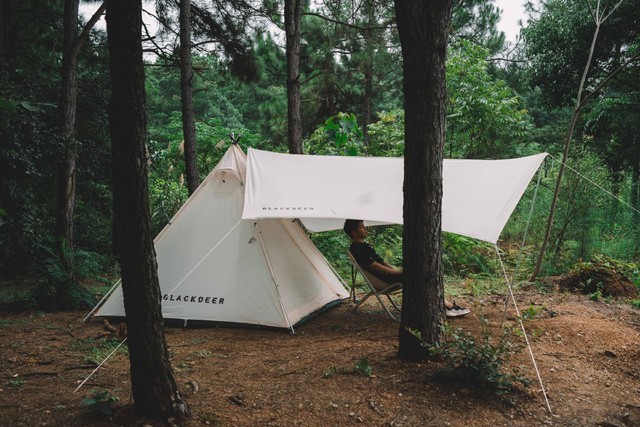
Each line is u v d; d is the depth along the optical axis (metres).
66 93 9.16
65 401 3.53
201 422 3.19
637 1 13.99
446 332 4.04
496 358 3.78
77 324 5.91
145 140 3.06
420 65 4.02
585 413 3.55
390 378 3.89
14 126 8.06
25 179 8.80
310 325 5.96
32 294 6.83
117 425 3.10
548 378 4.07
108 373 4.18
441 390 3.70
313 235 10.02
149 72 27.72
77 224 11.00
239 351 4.88
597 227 9.50
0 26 9.69
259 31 12.02
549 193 9.76
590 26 14.73
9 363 4.45
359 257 6.14
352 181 6.07
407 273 4.19
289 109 9.73
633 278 7.90
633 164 13.77
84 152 10.98
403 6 4.00
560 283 7.64
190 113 9.95
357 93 18.80
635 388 4.09
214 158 14.76
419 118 4.06
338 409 3.45
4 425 3.14
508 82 19.08
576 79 15.84
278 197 5.76
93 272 9.35
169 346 5.05
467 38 18.61
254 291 5.81
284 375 4.07
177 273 6.00
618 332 5.24
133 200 3.02
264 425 3.22
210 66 13.47
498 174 5.58
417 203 4.12
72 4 9.19
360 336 5.37
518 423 3.38
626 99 14.21
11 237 8.33
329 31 16.22
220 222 6.14
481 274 8.94
